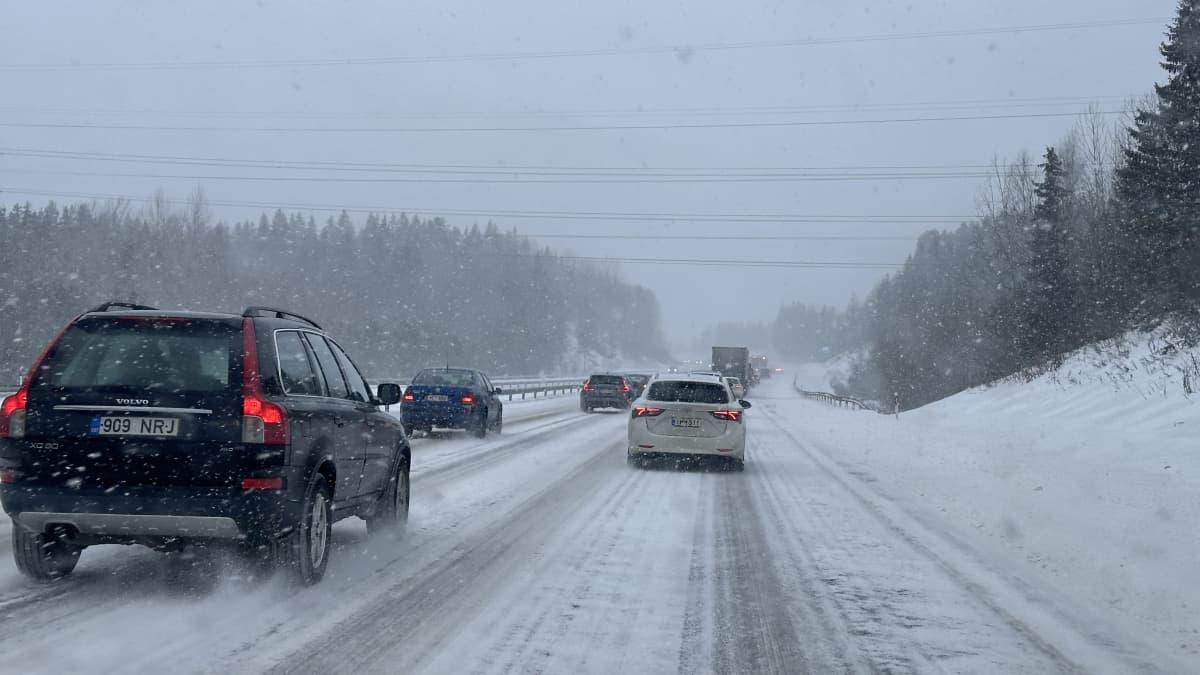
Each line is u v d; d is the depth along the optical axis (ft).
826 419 123.95
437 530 33.83
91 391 22.20
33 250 189.78
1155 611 23.66
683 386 58.39
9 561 26.76
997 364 153.89
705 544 32.22
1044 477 49.44
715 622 22.22
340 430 26.11
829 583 26.58
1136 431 65.77
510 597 23.88
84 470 21.85
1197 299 108.06
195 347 22.85
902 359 214.69
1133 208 126.52
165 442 21.88
